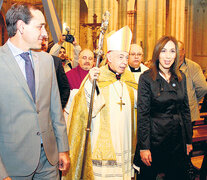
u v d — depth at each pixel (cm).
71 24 1273
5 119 158
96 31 855
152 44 1109
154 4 1107
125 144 249
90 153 241
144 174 237
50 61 186
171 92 227
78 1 1297
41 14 169
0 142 160
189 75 345
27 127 163
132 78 267
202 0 2083
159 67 233
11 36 168
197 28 2102
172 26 1366
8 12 166
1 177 148
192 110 350
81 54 356
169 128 225
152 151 230
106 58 270
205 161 282
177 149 230
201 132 527
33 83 169
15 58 169
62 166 197
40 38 169
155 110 229
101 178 238
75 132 241
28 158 165
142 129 227
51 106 188
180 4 1344
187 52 2095
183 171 234
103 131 245
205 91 346
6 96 157
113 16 1130
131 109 258
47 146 174
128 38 240
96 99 237
